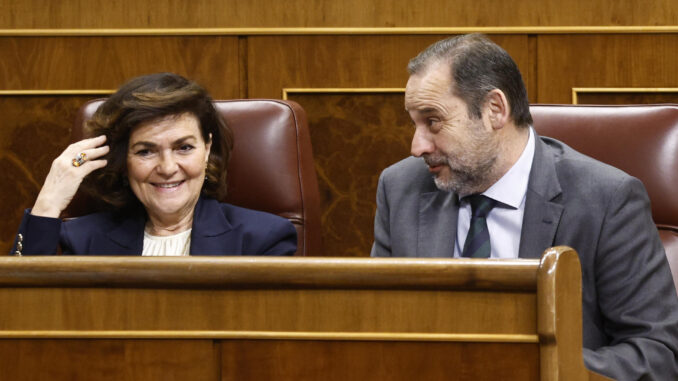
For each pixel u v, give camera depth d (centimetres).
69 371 369
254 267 357
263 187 692
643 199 561
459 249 605
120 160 657
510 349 352
